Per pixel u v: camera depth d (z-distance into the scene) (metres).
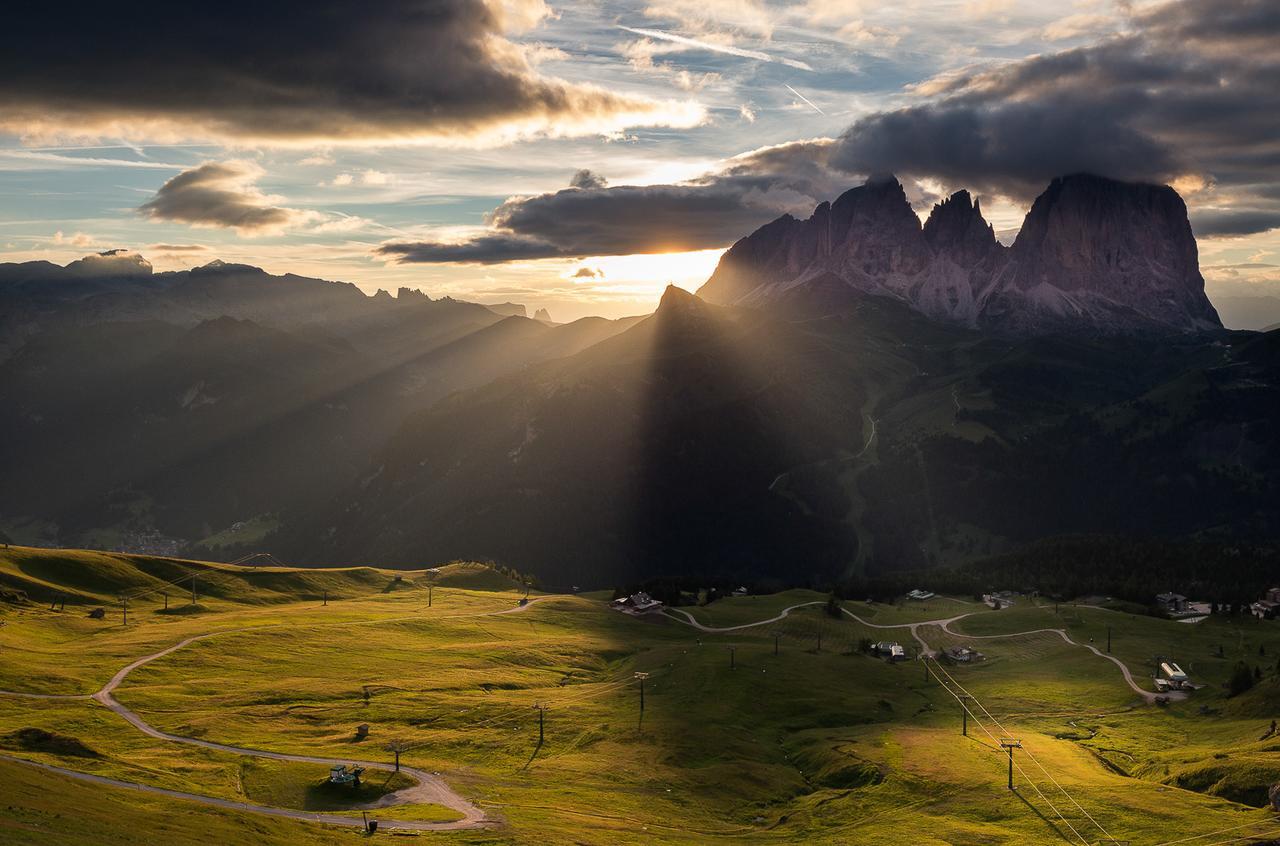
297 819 130.25
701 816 152.50
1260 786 147.25
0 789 100.62
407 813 139.00
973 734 194.00
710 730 196.62
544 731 194.25
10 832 82.44
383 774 158.00
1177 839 131.75
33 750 149.38
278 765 157.88
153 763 154.25
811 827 148.00
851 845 138.38
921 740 188.38
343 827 129.50
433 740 182.12
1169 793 150.50
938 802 155.50
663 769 173.75
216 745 169.75
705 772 173.12
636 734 193.38
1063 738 192.25
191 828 105.19
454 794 150.75
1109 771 168.38
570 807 148.50
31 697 192.62
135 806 113.56
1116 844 132.12
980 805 151.75
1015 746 180.12
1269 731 174.00
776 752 190.12
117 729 175.75
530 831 133.00
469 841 126.75
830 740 192.75
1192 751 171.75
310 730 185.38
